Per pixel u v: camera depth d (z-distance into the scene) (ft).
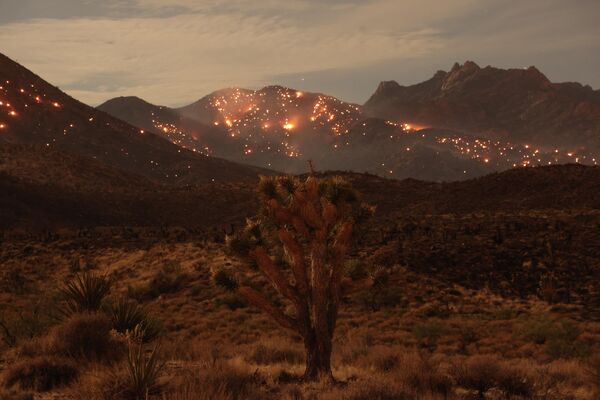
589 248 184.85
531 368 49.11
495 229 216.74
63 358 37.86
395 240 204.64
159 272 167.84
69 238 234.79
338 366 48.65
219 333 100.99
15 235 245.45
